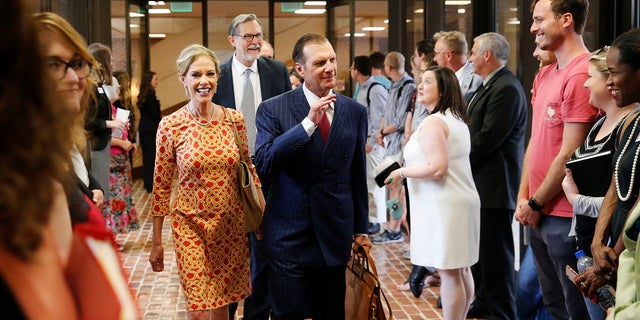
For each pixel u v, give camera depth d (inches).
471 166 205.5
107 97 276.4
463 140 176.9
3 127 36.6
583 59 153.2
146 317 224.2
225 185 161.9
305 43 153.2
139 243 333.1
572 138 151.4
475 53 204.4
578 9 154.4
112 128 279.7
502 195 202.1
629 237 110.5
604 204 131.6
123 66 564.4
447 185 175.6
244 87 208.7
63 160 40.4
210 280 161.5
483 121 202.8
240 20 206.2
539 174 162.2
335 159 151.3
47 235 39.2
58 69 77.7
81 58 79.6
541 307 196.9
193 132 161.8
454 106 175.9
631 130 126.0
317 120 147.1
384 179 185.8
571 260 157.3
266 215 157.3
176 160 163.6
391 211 322.3
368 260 155.3
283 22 709.9
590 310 143.7
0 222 36.5
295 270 153.1
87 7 447.8
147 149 502.6
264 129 155.2
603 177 139.5
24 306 36.6
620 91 130.6
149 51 653.9
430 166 172.7
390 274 274.5
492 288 204.1
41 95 38.0
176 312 229.3
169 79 725.3
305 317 156.1
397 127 306.3
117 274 41.0
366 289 152.6
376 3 643.5
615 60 130.0
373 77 355.6
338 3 639.1
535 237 169.3
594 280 130.9
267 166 151.3
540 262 170.7
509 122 200.7
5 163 36.6
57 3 384.5
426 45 273.3
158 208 165.0
